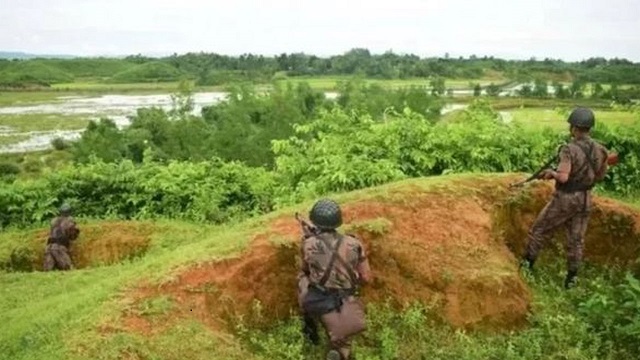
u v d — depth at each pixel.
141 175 14.38
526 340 7.52
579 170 8.14
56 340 6.43
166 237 12.46
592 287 8.64
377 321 7.58
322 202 6.71
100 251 12.70
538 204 9.45
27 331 6.80
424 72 158.38
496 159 12.69
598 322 7.82
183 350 6.33
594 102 66.44
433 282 7.86
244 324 7.32
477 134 12.94
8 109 114.19
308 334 7.30
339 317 6.47
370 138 12.96
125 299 7.02
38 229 13.70
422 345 7.34
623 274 9.22
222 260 7.55
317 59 182.12
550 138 13.62
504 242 9.14
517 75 134.25
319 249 6.54
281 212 8.91
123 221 13.52
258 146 44.38
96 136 52.78
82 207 14.37
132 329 6.57
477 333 7.71
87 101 134.38
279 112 49.44
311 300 6.54
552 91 89.06
